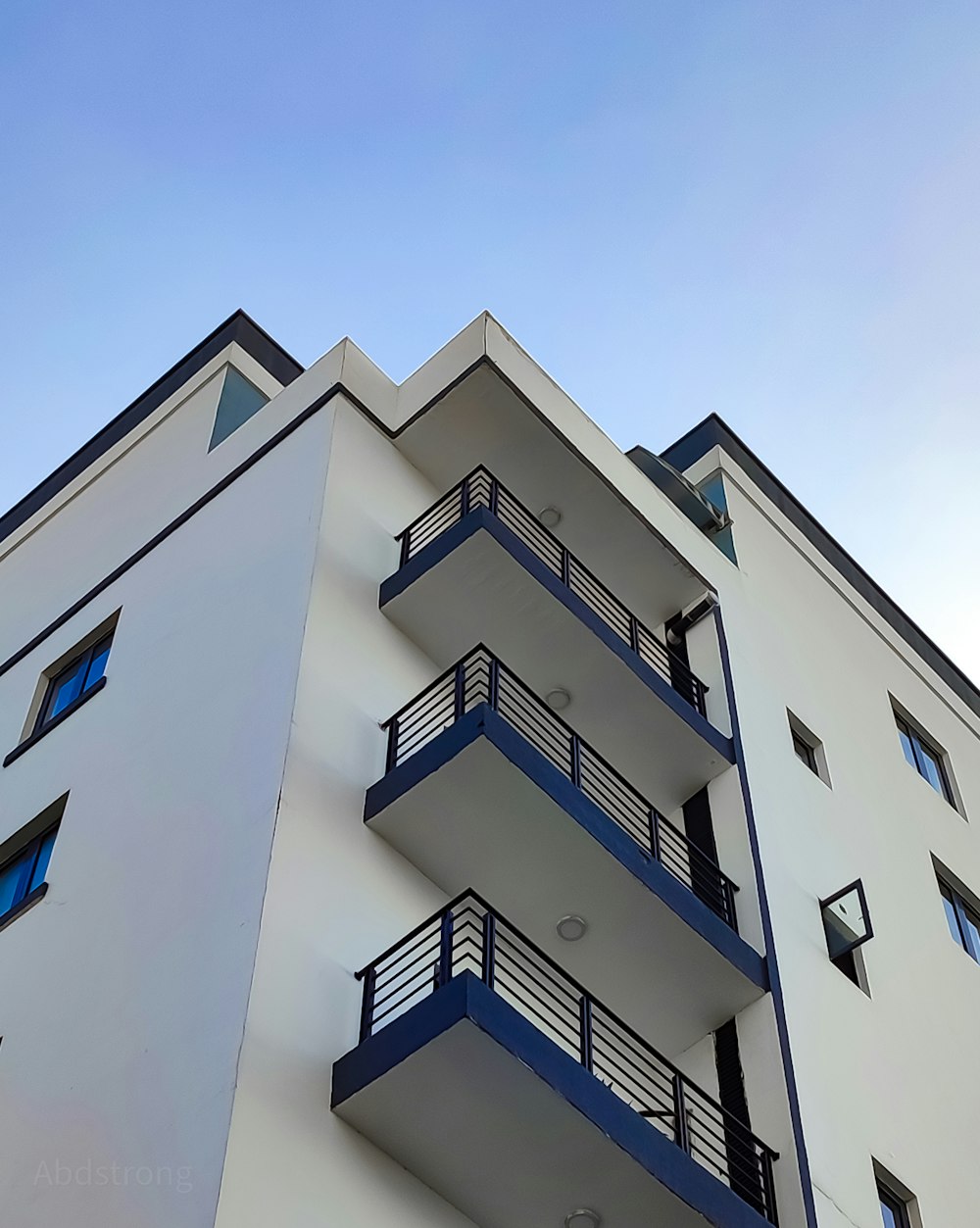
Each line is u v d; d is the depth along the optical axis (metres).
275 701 16.42
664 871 16.94
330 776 15.87
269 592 18.44
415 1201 13.32
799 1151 15.67
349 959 14.36
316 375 22.23
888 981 19.94
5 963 16.72
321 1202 12.38
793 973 17.89
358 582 18.64
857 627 27.52
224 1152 11.96
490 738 15.65
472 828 16.06
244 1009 13.08
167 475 24.02
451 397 21.47
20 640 23.77
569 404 22.66
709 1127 15.41
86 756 18.92
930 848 24.06
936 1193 17.34
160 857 15.97
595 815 16.41
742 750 20.36
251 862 14.60
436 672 18.64
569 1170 13.52
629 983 17.27
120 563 22.92
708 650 22.17
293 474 20.47
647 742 19.91
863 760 24.09
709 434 27.59
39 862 18.11
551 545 21.11
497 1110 13.19
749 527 26.09
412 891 15.79
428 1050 12.85
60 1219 12.96
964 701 30.53
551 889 16.56
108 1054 14.20
